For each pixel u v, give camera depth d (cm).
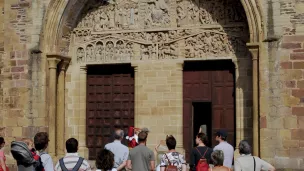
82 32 3125
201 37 2917
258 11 2605
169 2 2986
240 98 2806
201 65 2969
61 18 2986
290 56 2538
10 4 3039
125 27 3056
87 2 3105
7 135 3000
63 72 3086
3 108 3025
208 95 2941
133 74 3081
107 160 1281
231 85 2902
